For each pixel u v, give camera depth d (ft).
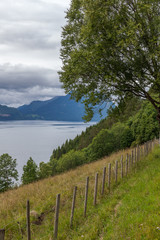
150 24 41.50
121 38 42.91
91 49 44.16
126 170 52.70
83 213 33.99
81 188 48.29
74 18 50.65
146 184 38.24
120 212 29.48
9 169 205.77
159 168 47.39
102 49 43.75
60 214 35.40
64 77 51.62
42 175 233.14
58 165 334.65
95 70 46.50
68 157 320.09
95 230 26.37
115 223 26.48
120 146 252.42
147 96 51.67
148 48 43.11
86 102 50.78
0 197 55.77
